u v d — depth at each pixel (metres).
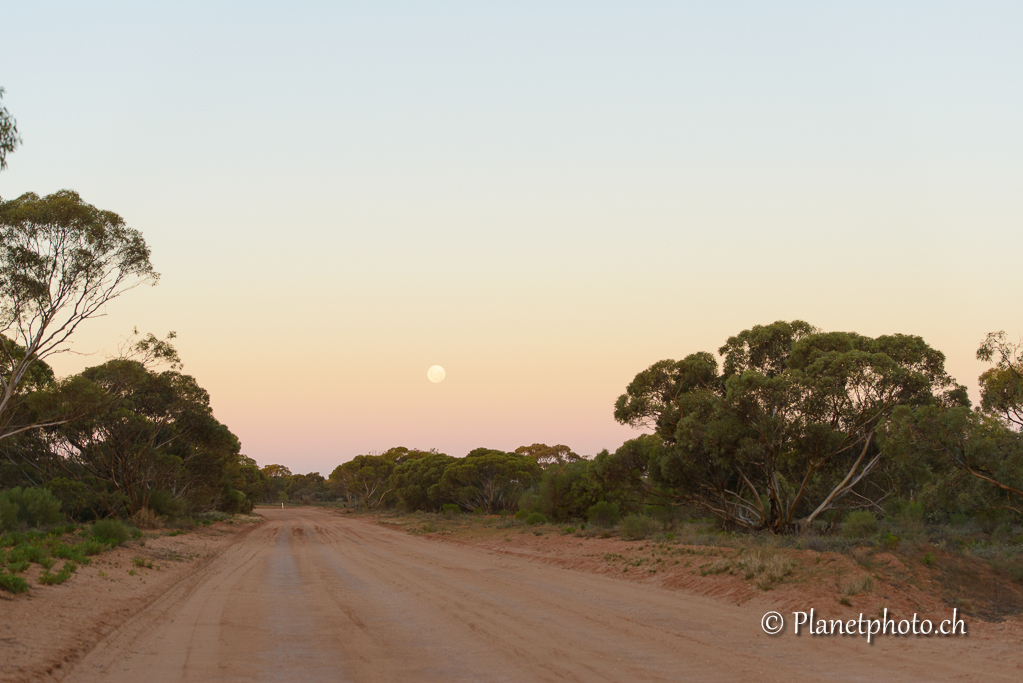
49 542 22.98
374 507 115.25
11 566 15.41
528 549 30.23
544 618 13.17
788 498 33.25
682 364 35.41
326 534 48.41
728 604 14.97
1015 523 29.05
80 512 43.88
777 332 34.66
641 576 19.78
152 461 45.31
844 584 14.25
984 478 23.48
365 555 29.70
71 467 46.38
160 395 45.34
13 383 25.70
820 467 31.41
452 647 10.46
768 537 24.39
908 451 24.55
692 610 14.15
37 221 24.27
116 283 26.36
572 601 15.49
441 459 89.06
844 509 35.56
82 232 25.06
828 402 29.19
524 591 17.27
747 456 29.33
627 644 10.73
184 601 15.34
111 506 43.16
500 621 12.80
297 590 17.61
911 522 27.83
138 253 26.17
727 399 29.70
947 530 27.77
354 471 120.25
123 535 25.19
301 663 9.38
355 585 18.66
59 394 31.69
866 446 29.48
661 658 9.75
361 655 9.90
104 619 11.98
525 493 65.56
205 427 49.38
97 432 43.47
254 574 21.67
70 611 12.13
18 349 31.61
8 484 44.06
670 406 34.84
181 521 44.97
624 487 37.94
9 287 24.73
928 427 24.05
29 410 32.38
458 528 46.78
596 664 9.33
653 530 30.38
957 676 8.78
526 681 8.41
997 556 17.00
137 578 18.11
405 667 9.16
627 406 35.66
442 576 20.97
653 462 34.91
